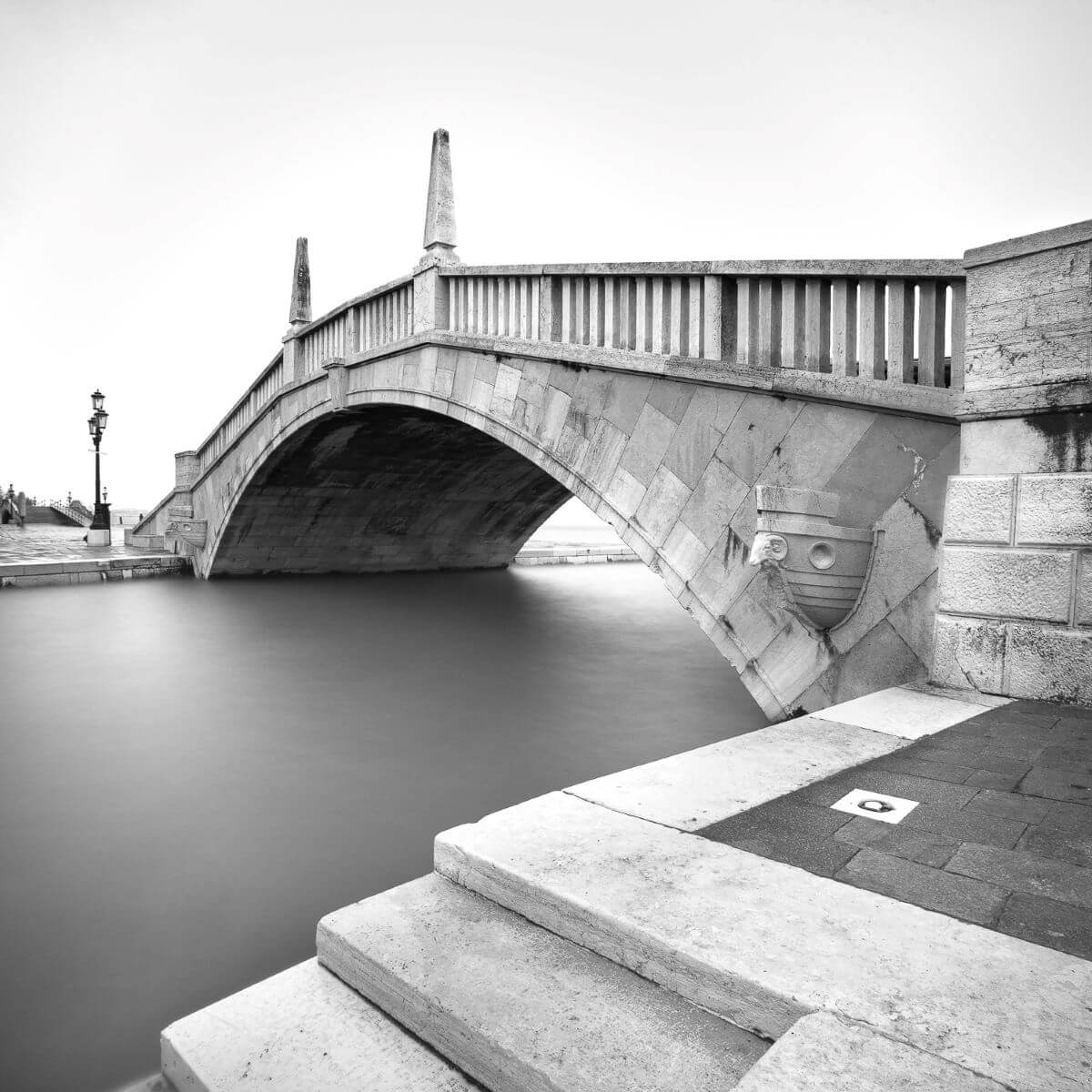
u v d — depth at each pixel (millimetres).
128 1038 3217
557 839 2951
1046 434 4961
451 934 2566
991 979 2006
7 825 5555
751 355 7137
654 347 8094
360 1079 2164
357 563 24703
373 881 4684
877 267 6023
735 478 7152
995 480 5164
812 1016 1849
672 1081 1874
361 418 15711
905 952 2139
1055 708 4820
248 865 4898
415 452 19172
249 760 7031
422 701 9195
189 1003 3473
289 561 23500
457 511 24406
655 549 7977
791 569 6004
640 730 8031
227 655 11812
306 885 4633
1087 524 4781
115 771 6727
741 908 2395
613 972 2320
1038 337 4922
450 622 15094
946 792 3410
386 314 13586
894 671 5977
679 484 7719
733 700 9328
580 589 21812
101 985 3615
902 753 3980
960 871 2645
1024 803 3264
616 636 13953
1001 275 5102
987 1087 1592
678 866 2695
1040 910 2373
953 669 5379
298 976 2664
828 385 6289
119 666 11031
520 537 27562
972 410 5242
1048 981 1995
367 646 12633
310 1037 2355
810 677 6500
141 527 30172
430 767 6848
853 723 4535
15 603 17188
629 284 8438
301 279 17250
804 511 5969
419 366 12289
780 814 3168
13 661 11406
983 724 4465
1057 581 4918
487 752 7281
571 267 9039
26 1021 3338
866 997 1924
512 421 10148
